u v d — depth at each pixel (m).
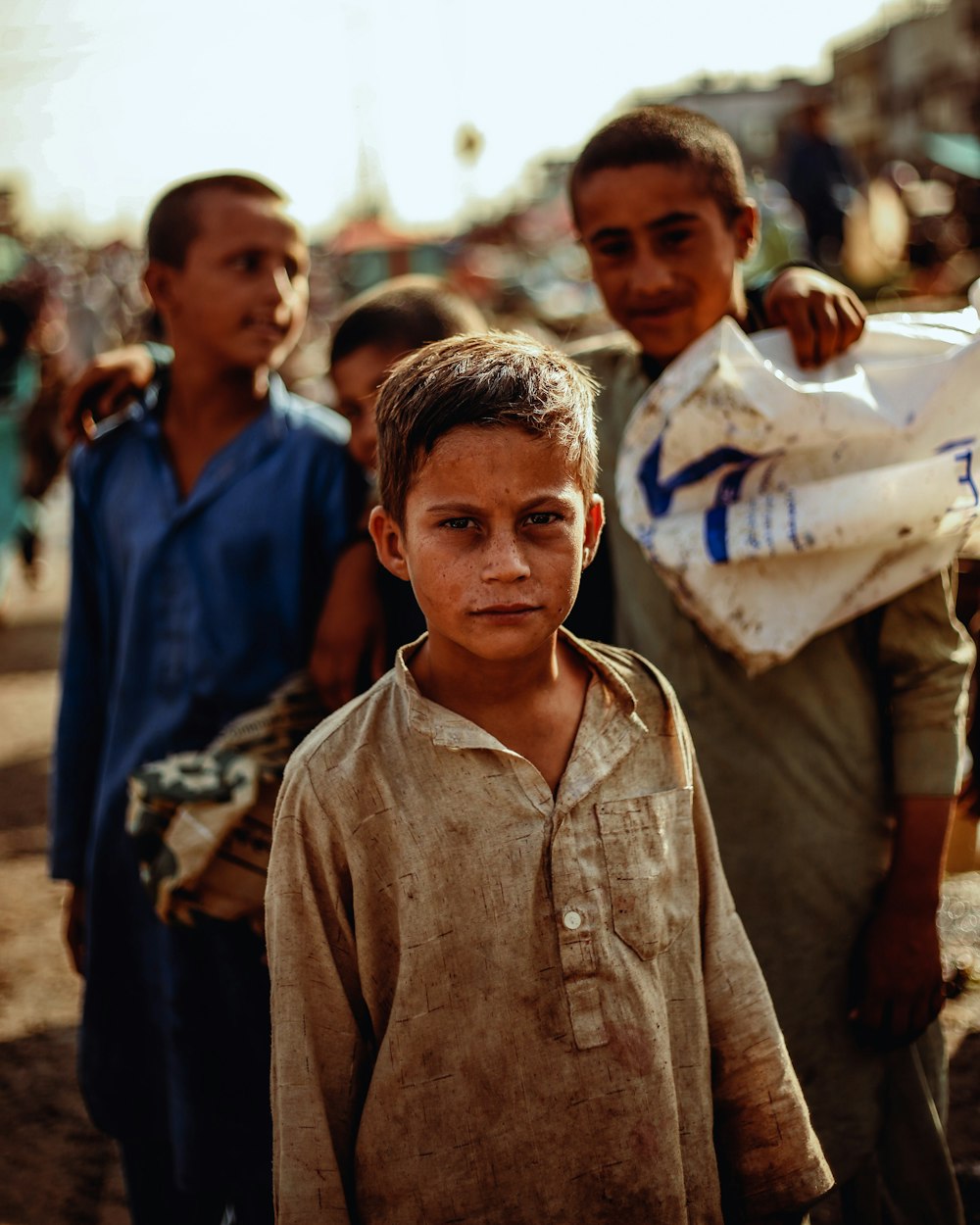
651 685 1.32
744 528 1.61
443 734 1.19
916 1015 1.68
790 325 1.67
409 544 1.17
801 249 10.15
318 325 25.48
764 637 1.62
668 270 1.78
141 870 1.81
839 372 1.67
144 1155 2.07
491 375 1.12
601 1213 1.20
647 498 1.69
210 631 1.99
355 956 1.25
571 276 23.11
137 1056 2.05
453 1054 1.19
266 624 2.01
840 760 1.72
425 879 1.19
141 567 2.01
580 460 1.17
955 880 3.28
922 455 1.61
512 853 1.19
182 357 2.06
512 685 1.21
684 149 1.76
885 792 1.77
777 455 1.64
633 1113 1.20
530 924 1.19
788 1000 1.72
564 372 1.17
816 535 1.57
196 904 1.76
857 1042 1.73
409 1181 1.20
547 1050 1.19
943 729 1.69
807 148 10.05
